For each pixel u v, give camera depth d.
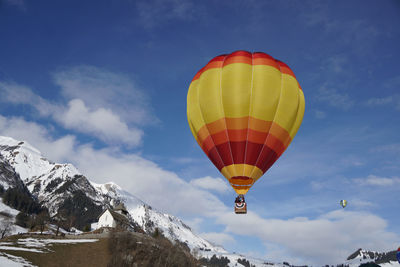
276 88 34.97
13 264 66.94
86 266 78.56
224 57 38.06
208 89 36.03
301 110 37.38
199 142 38.19
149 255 97.75
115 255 88.56
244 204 34.16
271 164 36.25
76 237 103.81
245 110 34.50
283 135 35.53
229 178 35.47
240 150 34.59
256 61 36.31
